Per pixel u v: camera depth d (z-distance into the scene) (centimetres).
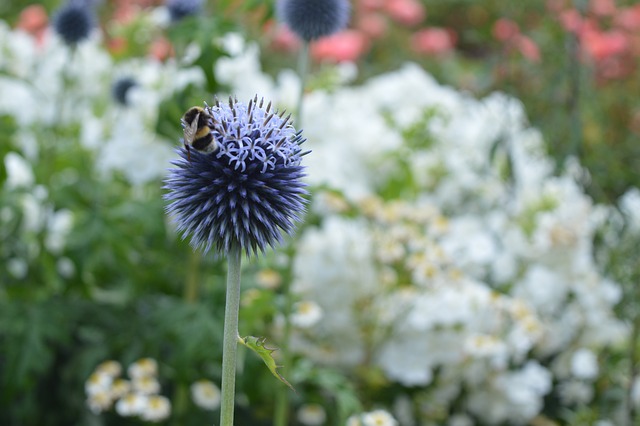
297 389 88
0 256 91
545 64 103
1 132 89
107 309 90
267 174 60
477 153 108
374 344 92
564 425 97
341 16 80
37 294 93
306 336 91
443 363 92
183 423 89
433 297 90
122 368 92
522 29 104
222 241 60
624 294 88
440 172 107
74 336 94
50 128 100
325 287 92
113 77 110
